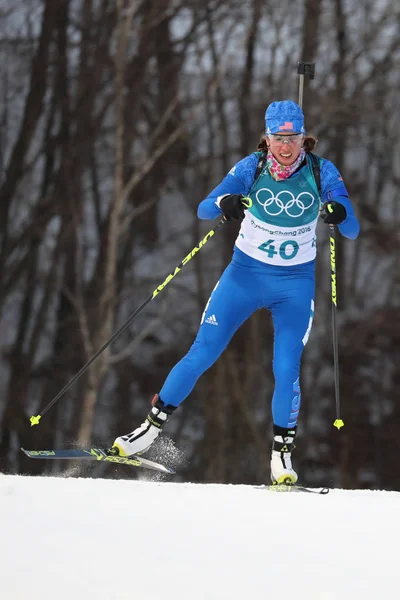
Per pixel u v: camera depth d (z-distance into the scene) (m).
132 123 70.75
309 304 17.75
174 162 72.94
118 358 66.00
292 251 17.48
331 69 73.56
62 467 65.81
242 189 17.31
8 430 67.50
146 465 17.81
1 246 69.19
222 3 72.62
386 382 67.81
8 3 70.88
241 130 73.75
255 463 65.44
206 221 72.50
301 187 17.19
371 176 74.50
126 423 68.69
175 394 17.64
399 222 72.88
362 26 73.81
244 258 17.72
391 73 73.56
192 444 66.31
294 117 16.88
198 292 71.19
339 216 16.84
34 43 70.69
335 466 67.31
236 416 65.75
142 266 72.75
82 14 70.50
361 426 67.25
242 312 17.83
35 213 69.50
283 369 17.52
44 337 72.88
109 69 70.50
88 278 74.19
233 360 65.81
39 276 69.94
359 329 68.88
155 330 71.06
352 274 72.25
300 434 67.38
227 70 73.44
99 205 72.75
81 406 65.56
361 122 73.75
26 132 69.88
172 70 72.38
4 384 68.81
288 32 73.81
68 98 70.50
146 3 71.38
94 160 72.81
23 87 70.94
